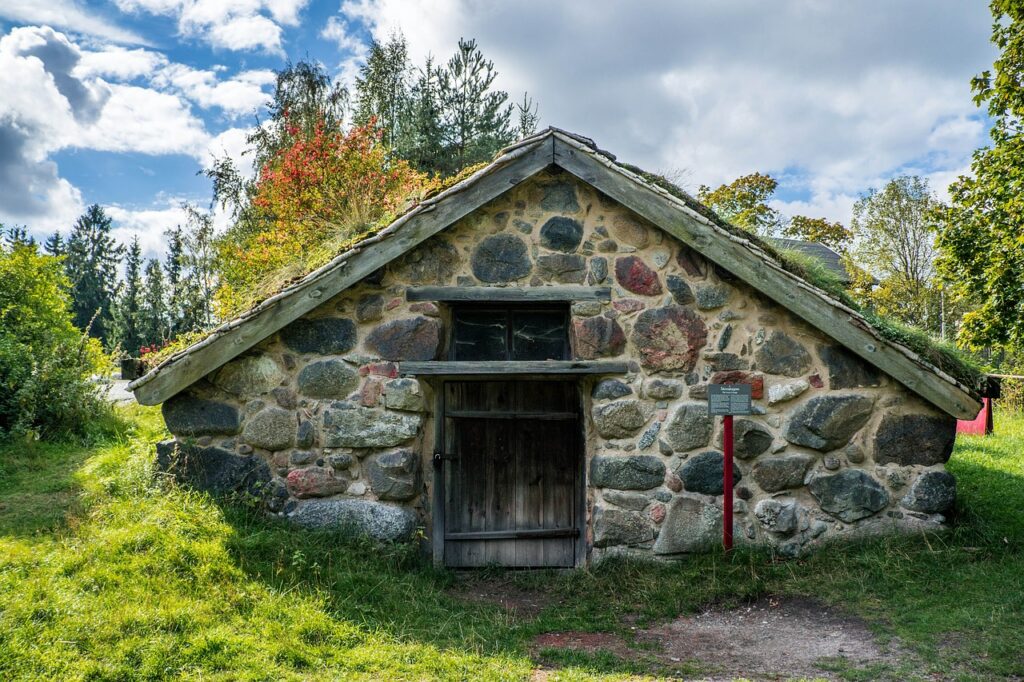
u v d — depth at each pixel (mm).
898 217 28312
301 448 6211
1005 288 13117
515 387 6719
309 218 13078
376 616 4852
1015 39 12438
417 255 6305
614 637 5008
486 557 6613
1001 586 5258
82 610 4184
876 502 6227
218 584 4758
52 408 8609
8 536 5203
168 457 6203
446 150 19234
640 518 6242
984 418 11734
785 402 6309
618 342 6312
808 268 6984
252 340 6051
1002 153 12922
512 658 4449
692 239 6141
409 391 6203
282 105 21062
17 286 10891
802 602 5492
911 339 6461
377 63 21469
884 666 4285
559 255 6355
